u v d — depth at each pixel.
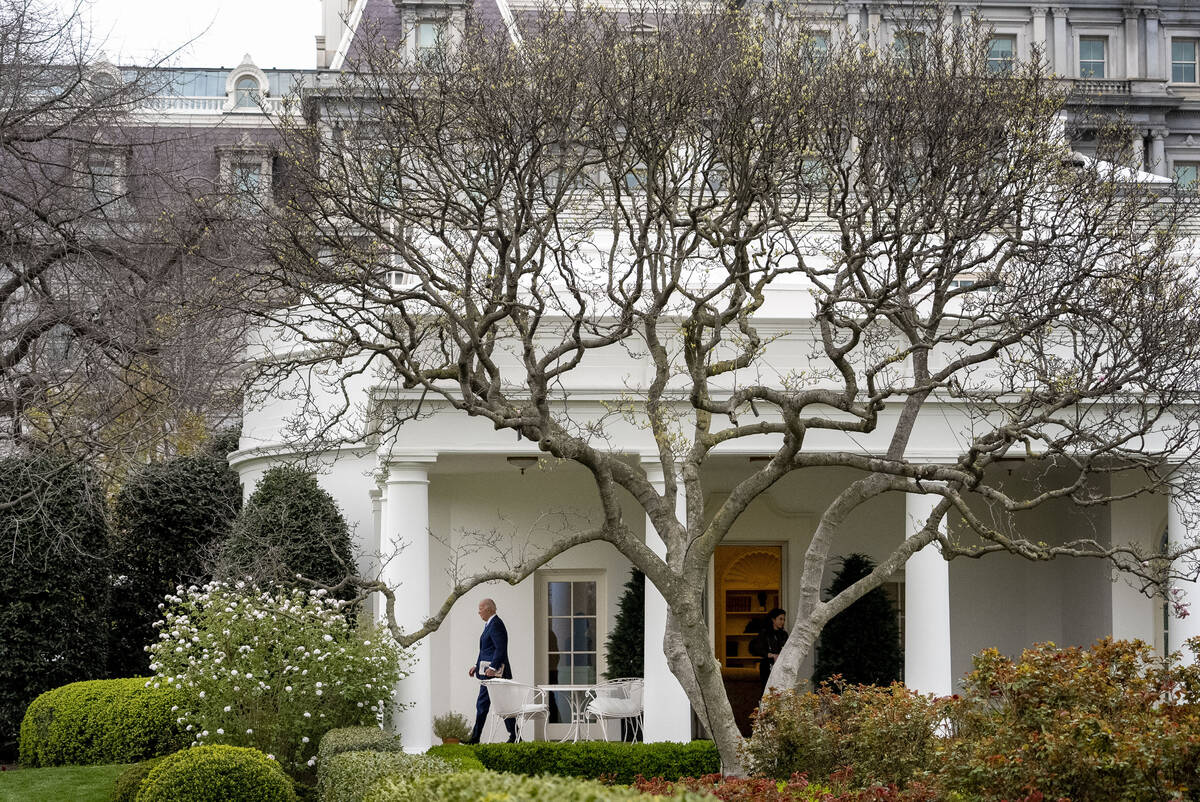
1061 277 15.19
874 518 22.58
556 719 21.72
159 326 19.42
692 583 13.31
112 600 25.22
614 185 14.20
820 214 21.11
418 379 13.72
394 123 14.95
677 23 15.87
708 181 16.70
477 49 15.88
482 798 7.07
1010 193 15.34
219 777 13.55
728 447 18.17
